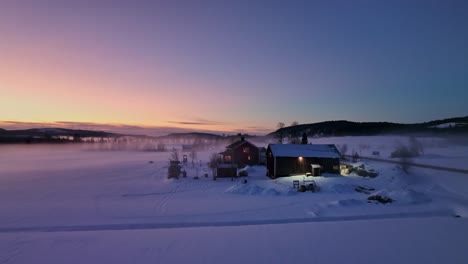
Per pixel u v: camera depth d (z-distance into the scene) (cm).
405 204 1886
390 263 872
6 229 1473
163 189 2714
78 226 1512
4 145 16238
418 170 2994
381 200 1959
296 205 1936
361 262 882
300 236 1162
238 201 2103
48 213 1814
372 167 3284
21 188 2905
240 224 1516
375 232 1199
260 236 1174
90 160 6719
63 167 5109
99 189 2769
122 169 4659
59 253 998
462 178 2545
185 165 4881
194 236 1190
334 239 1113
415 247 1007
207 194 2430
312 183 2572
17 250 1030
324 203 1972
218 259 925
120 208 1930
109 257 955
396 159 4200
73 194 2527
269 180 3155
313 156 3341
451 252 956
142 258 944
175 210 1848
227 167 3444
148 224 1537
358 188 2508
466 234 1157
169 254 976
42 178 3666
